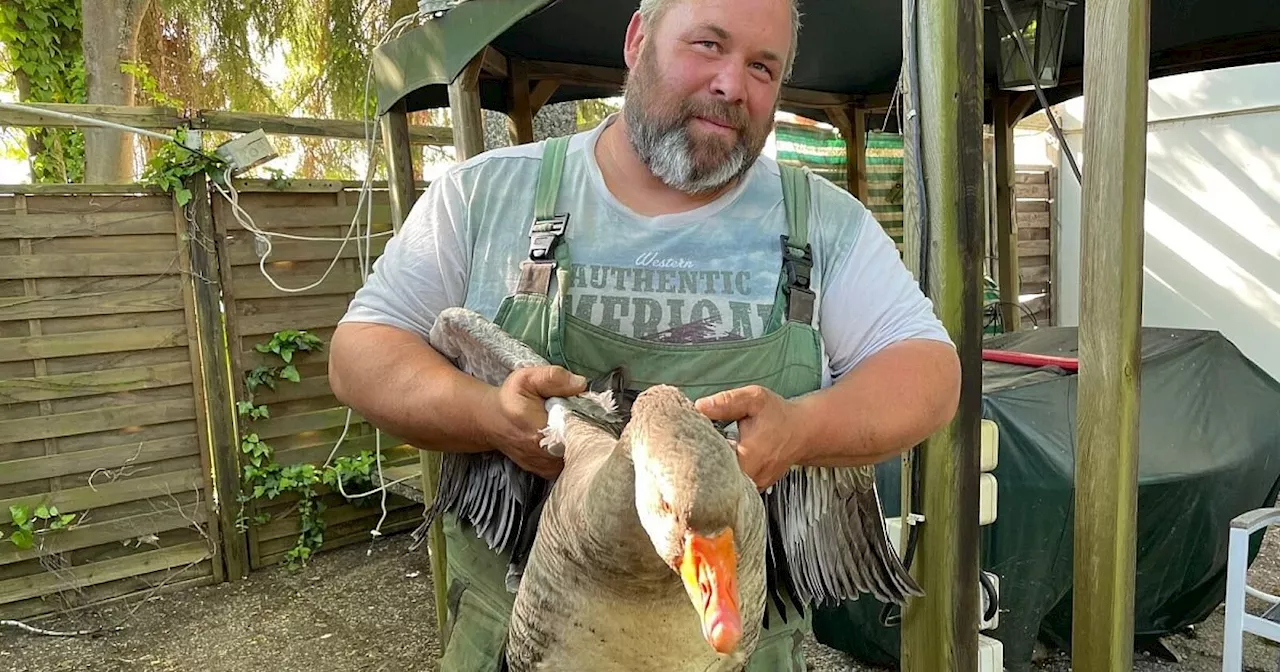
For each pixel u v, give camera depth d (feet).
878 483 10.90
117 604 15.60
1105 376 6.63
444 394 4.65
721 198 5.48
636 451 3.21
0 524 14.61
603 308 5.27
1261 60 14.64
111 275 15.08
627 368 5.14
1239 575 10.22
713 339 5.20
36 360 14.64
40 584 14.99
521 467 4.69
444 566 10.83
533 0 8.61
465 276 5.57
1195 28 13.79
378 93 11.23
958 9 6.55
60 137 23.97
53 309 14.67
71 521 15.15
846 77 16.89
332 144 25.11
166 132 15.42
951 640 7.12
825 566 5.43
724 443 3.21
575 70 14.06
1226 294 23.40
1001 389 11.07
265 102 24.20
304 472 17.10
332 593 15.97
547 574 3.68
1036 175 25.91
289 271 16.88
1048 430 10.66
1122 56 6.27
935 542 7.10
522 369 4.41
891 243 5.74
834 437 4.58
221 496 16.37
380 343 5.05
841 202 5.70
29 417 14.66
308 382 17.31
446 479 5.61
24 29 22.11
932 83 6.68
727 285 5.29
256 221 16.38
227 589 16.25
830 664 12.87
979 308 6.93
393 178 11.21
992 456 8.68
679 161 5.12
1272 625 9.94
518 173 5.62
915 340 5.31
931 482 7.07
